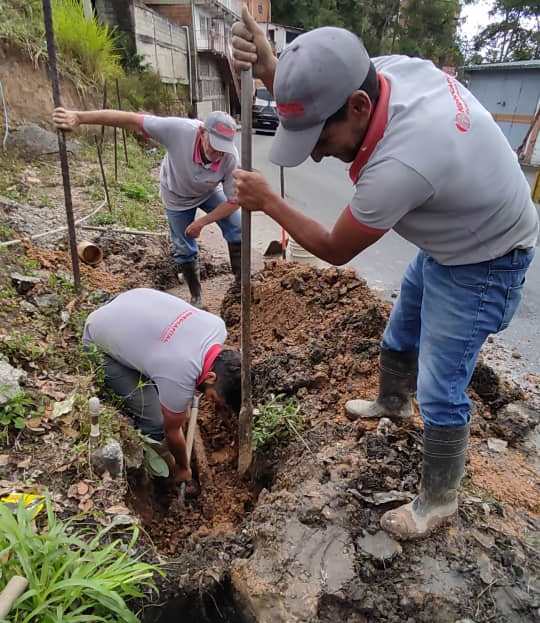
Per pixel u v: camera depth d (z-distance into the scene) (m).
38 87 7.62
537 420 2.86
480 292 1.79
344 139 1.62
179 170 3.79
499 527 2.15
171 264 5.03
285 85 1.53
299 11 38.69
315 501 2.19
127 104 10.52
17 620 1.56
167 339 2.52
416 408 2.81
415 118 1.53
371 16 43.97
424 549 2.04
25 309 3.30
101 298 3.83
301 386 3.06
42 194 5.81
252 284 4.37
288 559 2.01
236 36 2.10
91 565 1.69
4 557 1.66
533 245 1.81
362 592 1.89
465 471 2.45
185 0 19.67
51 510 1.83
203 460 3.00
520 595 1.89
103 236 5.04
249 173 1.90
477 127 1.60
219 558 2.13
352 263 5.61
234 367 2.68
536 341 4.12
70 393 2.60
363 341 3.26
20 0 8.24
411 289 2.22
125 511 2.10
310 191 9.06
